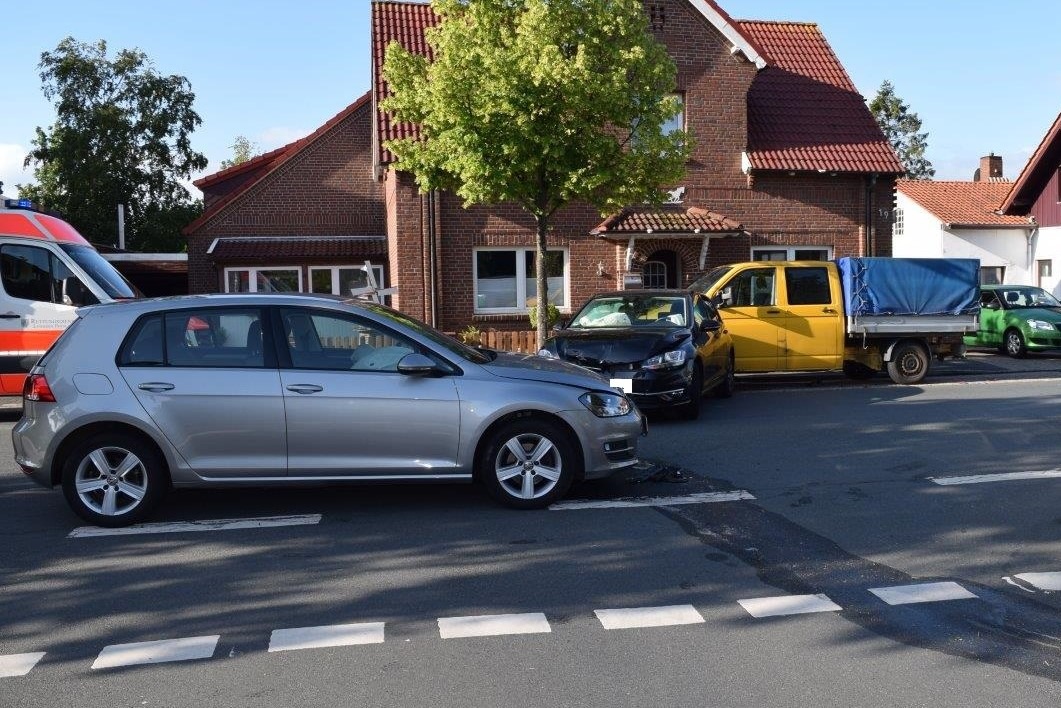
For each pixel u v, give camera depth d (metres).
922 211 33.50
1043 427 10.27
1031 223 32.16
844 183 21.50
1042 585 5.35
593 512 6.98
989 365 18.14
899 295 14.24
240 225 25.98
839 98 22.75
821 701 3.94
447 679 4.19
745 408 12.26
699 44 20.64
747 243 21.00
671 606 5.06
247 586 5.47
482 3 14.05
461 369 6.95
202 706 3.96
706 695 4.01
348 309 6.98
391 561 5.89
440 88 13.51
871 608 5.02
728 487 7.74
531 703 3.95
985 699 3.95
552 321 18.52
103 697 4.06
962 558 5.85
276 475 6.74
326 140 26.25
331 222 26.30
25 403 6.82
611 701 3.96
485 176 13.64
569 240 19.92
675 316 12.11
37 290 11.70
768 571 5.63
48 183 41.75
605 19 13.84
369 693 4.06
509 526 6.62
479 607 5.08
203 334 6.82
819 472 8.27
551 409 6.95
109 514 6.73
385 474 6.82
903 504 7.15
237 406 6.66
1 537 6.55
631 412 7.37
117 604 5.21
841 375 16.11
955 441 9.57
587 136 13.88
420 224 19.47
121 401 6.61
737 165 20.91
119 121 40.59
